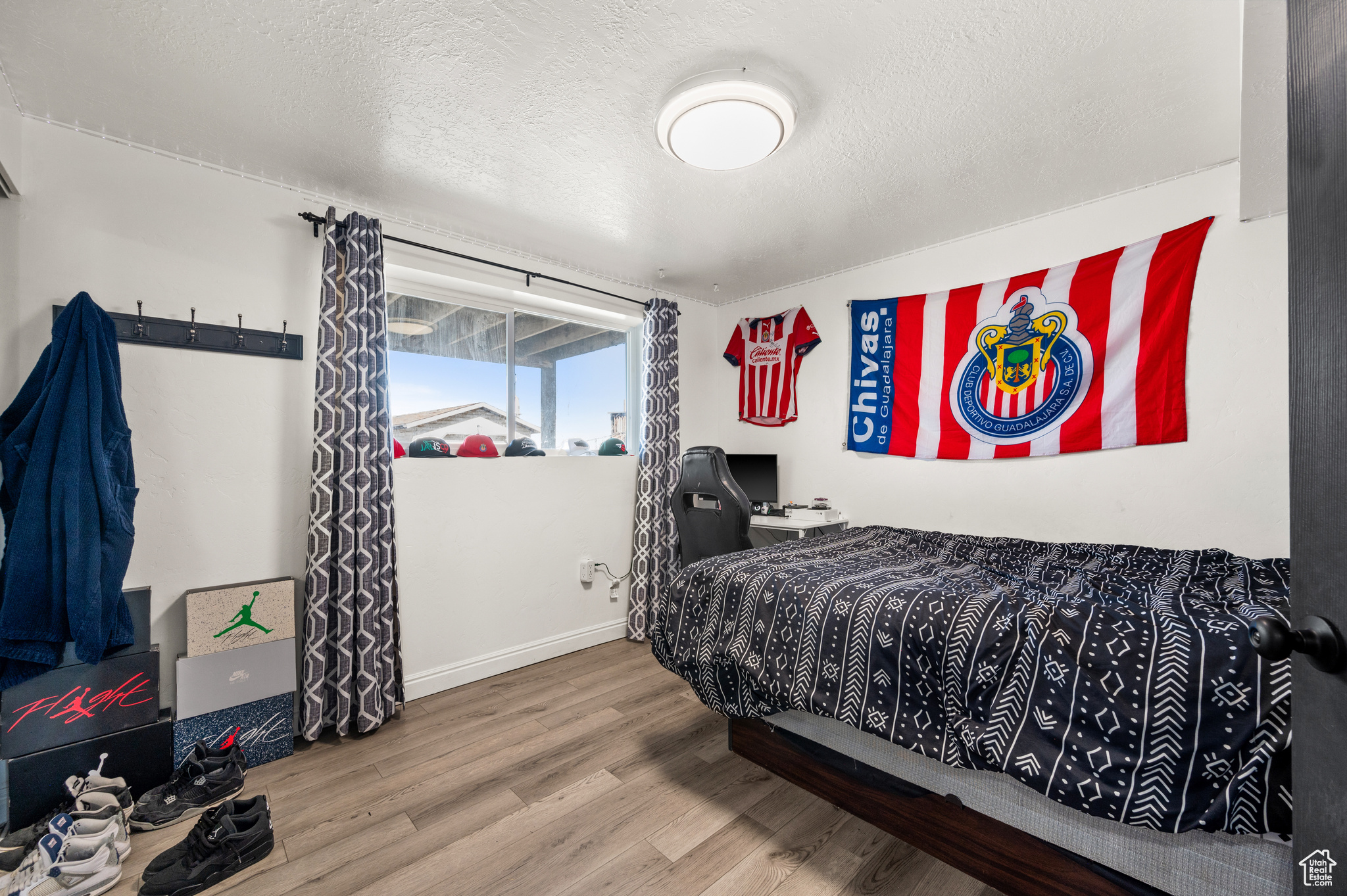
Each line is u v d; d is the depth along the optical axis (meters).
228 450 2.13
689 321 4.01
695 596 1.96
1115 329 2.42
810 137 1.99
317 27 1.45
